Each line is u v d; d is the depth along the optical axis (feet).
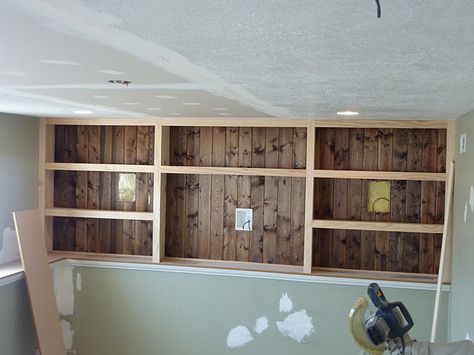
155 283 15.47
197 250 16.05
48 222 16.56
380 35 4.51
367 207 14.98
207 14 3.97
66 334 15.97
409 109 10.98
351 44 4.87
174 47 5.18
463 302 11.90
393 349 7.81
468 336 11.28
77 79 7.52
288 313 14.66
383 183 14.88
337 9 3.76
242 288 14.93
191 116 14.44
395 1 3.54
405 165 14.70
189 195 16.06
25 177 15.46
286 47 5.07
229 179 15.83
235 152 15.72
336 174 14.30
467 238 11.55
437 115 12.33
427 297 13.84
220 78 7.11
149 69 6.52
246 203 15.74
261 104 10.52
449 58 5.43
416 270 14.75
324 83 7.33
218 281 15.07
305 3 3.64
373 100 9.39
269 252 15.65
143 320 15.53
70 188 16.80
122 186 16.46
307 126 14.48
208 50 5.29
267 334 14.83
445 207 13.70
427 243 14.69
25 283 13.84
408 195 14.74
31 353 14.33
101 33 4.64
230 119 14.85
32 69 6.72
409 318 7.93
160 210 15.55
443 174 13.79
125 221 16.51
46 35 4.77
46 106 11.99
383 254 14.94
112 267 15.62
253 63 5.95
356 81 7.07
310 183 14.48
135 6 3.78
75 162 16.69
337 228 14.37
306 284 14.53
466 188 11.80
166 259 15.92
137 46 5.17
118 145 16.42
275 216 15.57
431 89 7.76
